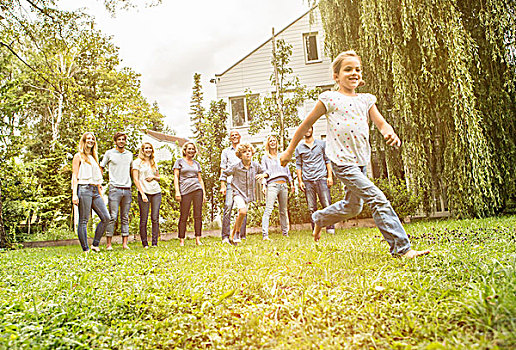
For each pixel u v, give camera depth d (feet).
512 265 6.92
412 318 5.35
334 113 11.51
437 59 27.20
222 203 39.37
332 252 12.21
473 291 5.79
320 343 4.91
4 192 45.93
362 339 4.94
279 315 6.26
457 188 26.68
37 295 8.76
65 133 49.44
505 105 26.86
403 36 28.22
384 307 6.02
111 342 5.77
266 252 13.89
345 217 12.60
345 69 11.79
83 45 42.19
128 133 35.27
